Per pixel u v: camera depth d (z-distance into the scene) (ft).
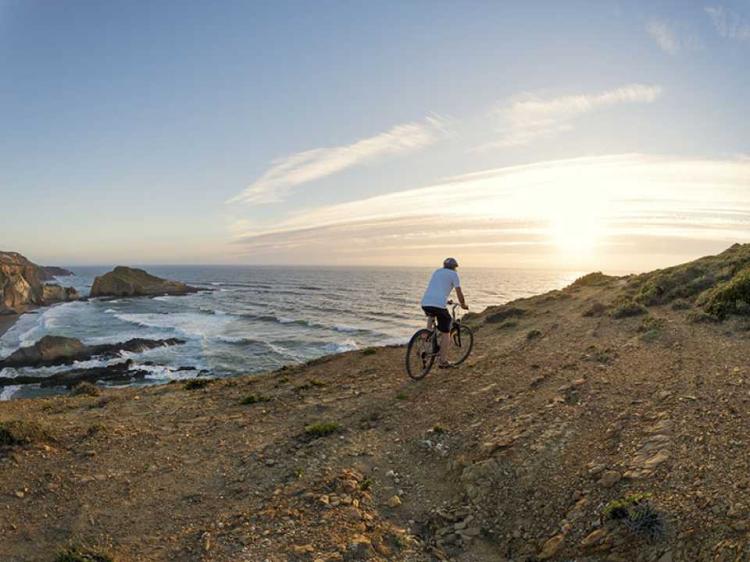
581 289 82.58
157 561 15.15
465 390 31.89
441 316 34.14
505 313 65.67
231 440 25.62
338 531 16.66
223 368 118.73
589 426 22.98
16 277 323.37
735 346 31.91
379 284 516.32
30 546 15.75
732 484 15.62
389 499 19.56
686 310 46.70
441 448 23.66
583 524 16.16
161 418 29.78
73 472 21.16
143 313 261.65
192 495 19.57
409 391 33.06
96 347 134.82
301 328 187.32
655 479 17.04
